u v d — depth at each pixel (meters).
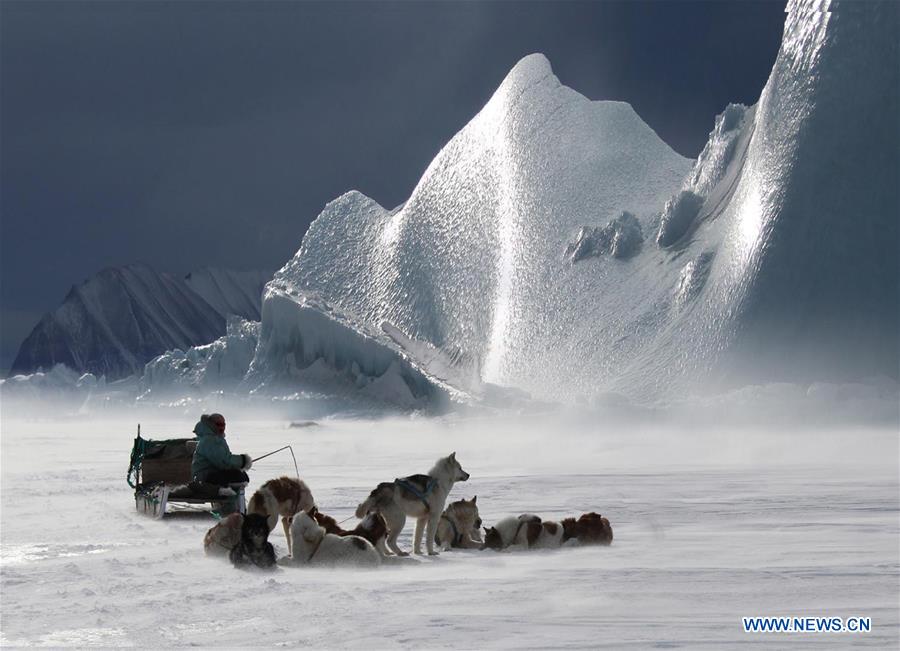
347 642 6.91
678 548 12.91
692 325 94.12
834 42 91.94
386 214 143.38
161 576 10.71
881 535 14.05
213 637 7.20
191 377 136.88
